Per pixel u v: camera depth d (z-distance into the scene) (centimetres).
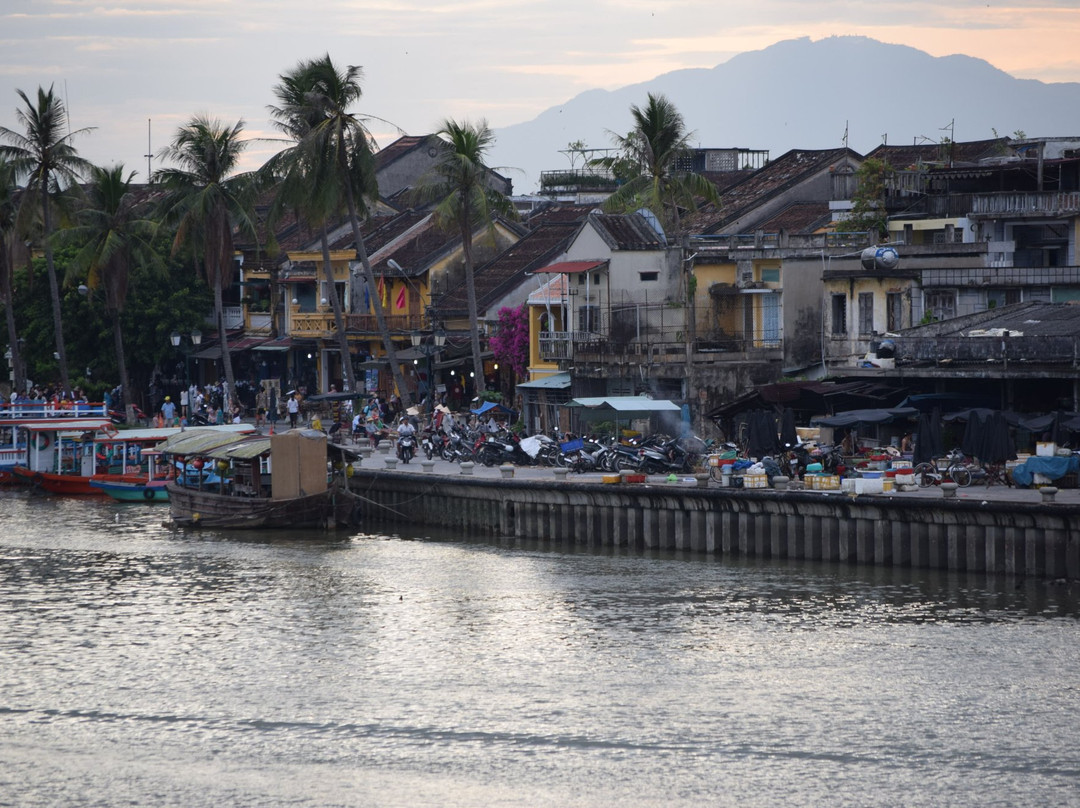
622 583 6975
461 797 4319
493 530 8562
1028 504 6328
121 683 5484
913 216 11388
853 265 10175
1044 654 5562
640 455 8538
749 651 5731
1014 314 8988
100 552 8238
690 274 11069
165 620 6494
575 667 5591
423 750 4709
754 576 6962
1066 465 7038
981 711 4978
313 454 8931
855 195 11738
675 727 4881
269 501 8888
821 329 10331
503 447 9444
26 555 8150
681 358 10262
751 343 10756
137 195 18712
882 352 8712
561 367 11512
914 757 4581
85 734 4912
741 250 10894
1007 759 4556
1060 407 8138
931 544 6712
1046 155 12156
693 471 8525
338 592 7031
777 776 4444
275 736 4872
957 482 7288
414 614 6519
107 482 10600
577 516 8075
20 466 11500
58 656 5875
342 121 12038
